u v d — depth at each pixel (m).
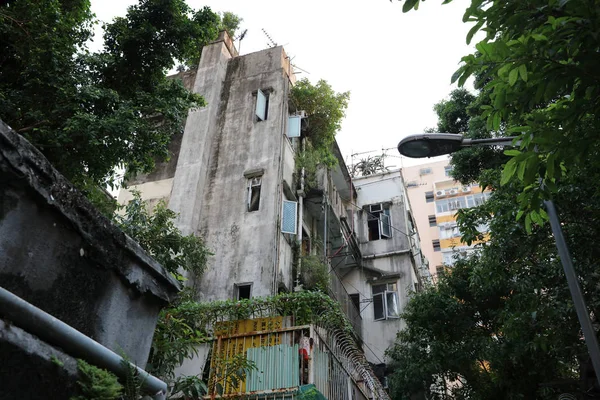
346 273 21.16
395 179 23.98
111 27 10.66
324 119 18.39
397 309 19.50
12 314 2.60
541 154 4.67
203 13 11.08
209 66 18.56
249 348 9.44
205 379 9.43
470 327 13.91
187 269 11.55
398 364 15.20
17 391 2.53
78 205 3.27
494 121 4.68
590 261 8.27
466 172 15.12
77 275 3.22
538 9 4.25
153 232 11.29
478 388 13.91
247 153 16.27
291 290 14.17
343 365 10.55
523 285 9.21
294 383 8.77
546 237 8.73
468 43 4.42
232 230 14.71
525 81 4.30
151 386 3.29
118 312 3.52
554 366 12.00
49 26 8.98
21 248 2.88
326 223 16.64
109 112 9.55
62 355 2.80
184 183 15.95
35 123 8.62
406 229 22.12
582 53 4.18
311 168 16.80
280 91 17.52
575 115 4.41
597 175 6.86
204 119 17.23
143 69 10.73
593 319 9.54
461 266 14.72
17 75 9.15
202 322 10.10
